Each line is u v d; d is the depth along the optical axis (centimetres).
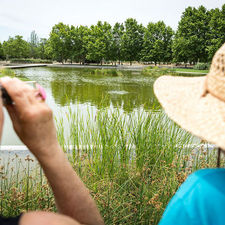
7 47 6650
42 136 54
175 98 67
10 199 169
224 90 57
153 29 5222
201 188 51
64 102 871
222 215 48
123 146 255
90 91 1224
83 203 61
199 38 4225
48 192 182
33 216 41
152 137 263
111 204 177
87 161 256
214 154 259
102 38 5122
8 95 50
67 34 5391
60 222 40
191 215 51
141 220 166
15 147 322
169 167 221
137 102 886
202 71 3556
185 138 275
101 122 270
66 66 4653
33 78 1859
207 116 59
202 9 4450
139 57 5378
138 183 213
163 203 175
